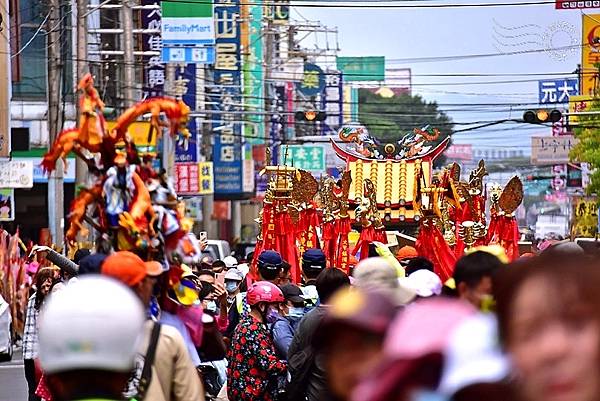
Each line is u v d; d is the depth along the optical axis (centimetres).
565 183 14925
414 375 697
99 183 1773
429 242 3625
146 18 8219
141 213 1712
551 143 14475
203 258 3841
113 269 1408
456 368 696
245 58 10931
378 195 4256
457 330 710
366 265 1421
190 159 10094
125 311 923
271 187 3753
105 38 8825
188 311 1770
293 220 3750
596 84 9825
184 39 7156
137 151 1775
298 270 3719
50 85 6406
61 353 912
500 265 1409
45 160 1778
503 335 699
